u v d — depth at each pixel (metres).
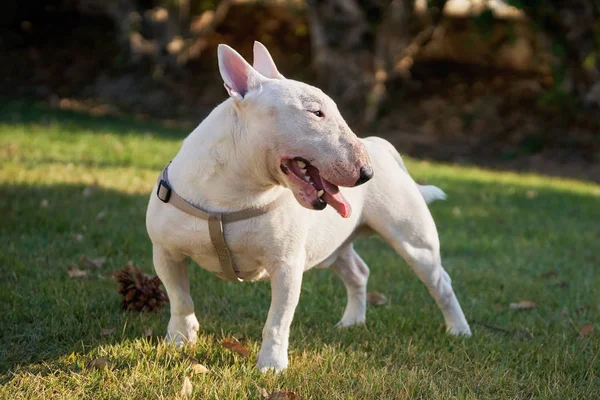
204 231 4.80
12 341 5.42
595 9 18.39
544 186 15.29
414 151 19.08
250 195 4.73
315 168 4.53
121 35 22.25
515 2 17.98
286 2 22.12
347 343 5.91
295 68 23.48
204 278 7.32
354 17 19.34
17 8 24.94
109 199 10.10
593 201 13.93
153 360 5.19
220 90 22.38
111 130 16.59
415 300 7.36
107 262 7.62
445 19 23.47
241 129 4.59
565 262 9.34
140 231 8.80
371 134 19.86
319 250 5.38
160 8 21.69
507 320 6.91
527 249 9.91
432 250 5.93
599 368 5.68
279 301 4.98
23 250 7.66
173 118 20.78
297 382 4.89
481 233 10.64
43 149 13.31
